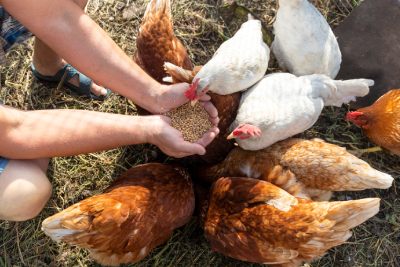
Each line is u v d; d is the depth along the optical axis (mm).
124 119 914
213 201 1004
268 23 1274
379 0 1223
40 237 1175
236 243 953
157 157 1173
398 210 1192
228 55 990
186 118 1005
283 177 995
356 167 948
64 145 879
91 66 891
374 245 1171
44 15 812
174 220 997
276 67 1239
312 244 875
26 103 1250
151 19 1025
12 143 841
